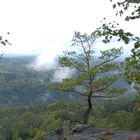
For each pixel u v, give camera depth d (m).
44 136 20.95
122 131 14.99
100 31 8.02
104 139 14.41
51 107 29.52
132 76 7.94
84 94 29.45
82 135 15.85
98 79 27.94
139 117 27.80
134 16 7.96
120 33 7.77
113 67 27.55
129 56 7.90
